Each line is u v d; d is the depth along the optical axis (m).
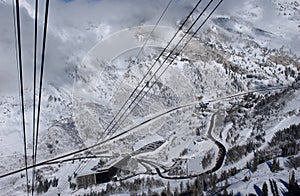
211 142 156.38
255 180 127.75
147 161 132.88
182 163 138.00
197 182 126.50
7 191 180.12
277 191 116.88
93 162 140.75
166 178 135.88
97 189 135.88
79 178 144.75
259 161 155.88
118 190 129.88
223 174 140.38
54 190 155.25
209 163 149.00
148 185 131.25
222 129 190.50
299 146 161.75
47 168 184.50
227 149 168.25
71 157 186.12
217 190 125.19
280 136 187.75
